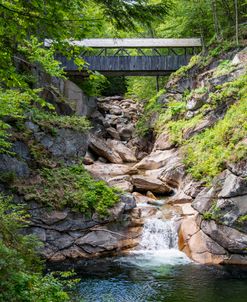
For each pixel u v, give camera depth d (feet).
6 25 16.25
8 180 42.68
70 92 78.38
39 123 50.19
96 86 92.99
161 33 94.38
